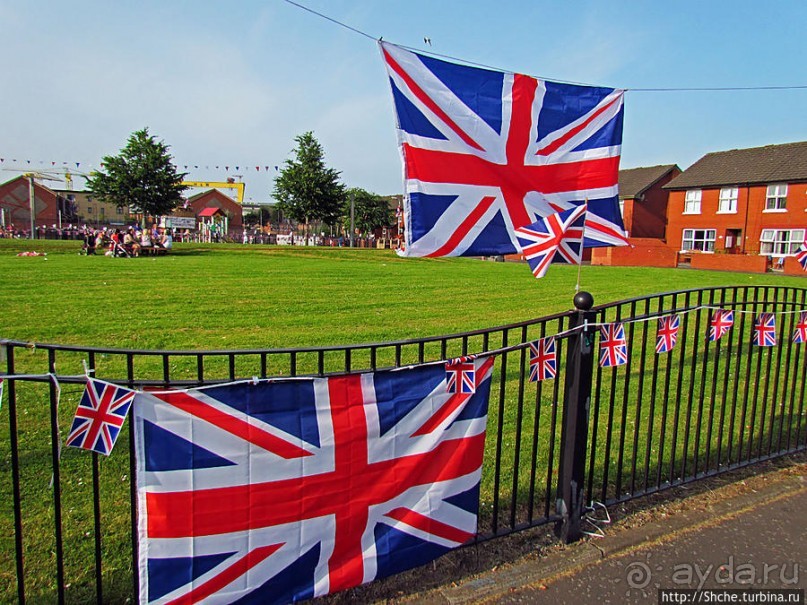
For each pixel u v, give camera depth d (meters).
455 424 2.76
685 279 19.78
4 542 2.95
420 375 2.65
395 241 49.31
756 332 4.05
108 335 7.86
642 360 3.46
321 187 45.53
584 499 3.44
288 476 2.38
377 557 2.60
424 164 2.77
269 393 2.33
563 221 2.83
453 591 2.69
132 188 39.19
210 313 9.83
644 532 3.26
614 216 3.24
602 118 3.21
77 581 2.67
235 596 2.34
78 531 3.07
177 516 2.21
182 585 2.25
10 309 9.56
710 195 36.44
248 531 2.33
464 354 2.80
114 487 3.57
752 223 34.22
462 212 2.86
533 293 14.20
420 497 2.70
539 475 3.94
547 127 3.07
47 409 4.76
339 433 2.47
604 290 15.40
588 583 2.81
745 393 4.02
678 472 4.08
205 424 2.22
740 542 3.20
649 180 43.25
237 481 2.29
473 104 2.88
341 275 17.56
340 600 2.62
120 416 2.11
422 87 2.77
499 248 2.96
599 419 5.08
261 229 66.06
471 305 11.72
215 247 32.69
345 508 2.51
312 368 6.43
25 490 3.46
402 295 13.02
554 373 2.98
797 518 3.48
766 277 22.61
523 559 2.97
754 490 3.84
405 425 2.62
